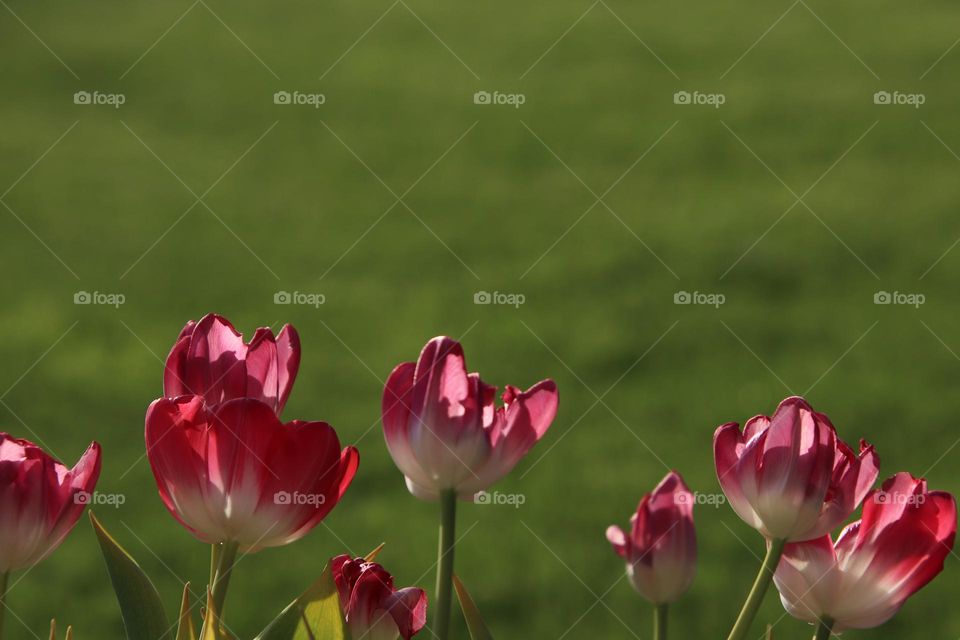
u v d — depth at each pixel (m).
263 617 4.31
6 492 1.19
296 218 10.82
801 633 4.21
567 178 12.00
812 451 1.21
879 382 6.93
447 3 20.61
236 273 9.30
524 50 17.42
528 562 4.86
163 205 11.06
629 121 13.91
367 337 7.87
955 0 19.16
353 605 1.26
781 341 7.71
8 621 4.33
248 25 18.48
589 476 5.69
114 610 4.46
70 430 6.27
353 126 13.96
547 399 1.27
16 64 15.51
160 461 1.22
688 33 18.02
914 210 10.42
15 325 8.02
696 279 8.91
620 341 7.70
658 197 11.28
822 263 9.20
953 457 5.94
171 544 4.92
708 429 6.32
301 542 4.96
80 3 18.95
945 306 8.29
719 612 4.38
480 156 12.84
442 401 1.24
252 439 1.20
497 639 4.27
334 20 19.22
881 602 1.25
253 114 14.27
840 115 13.57
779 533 1.23
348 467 1.26
